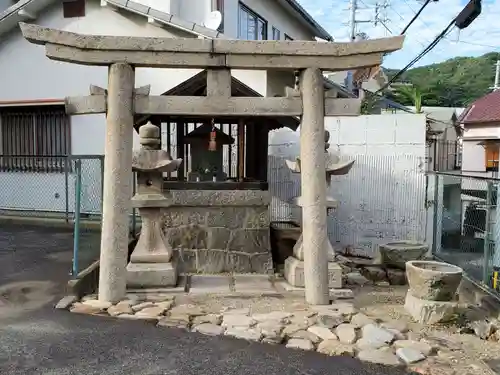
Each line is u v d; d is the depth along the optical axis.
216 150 7.63
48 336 4.57
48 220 10.82
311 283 5.61
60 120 10.94
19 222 10.95
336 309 5.38
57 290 5.95
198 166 7.64
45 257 7.68
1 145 11.33
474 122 15.52
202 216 7.39
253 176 7.95
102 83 10.58
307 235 5.65
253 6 12.53
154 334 4.65
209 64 5.53
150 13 9.30
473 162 15.86
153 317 5.01
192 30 9.06
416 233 8.69
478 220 7.82
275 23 14.13
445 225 7.87
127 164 5.57
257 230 7.48
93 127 10.75
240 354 4.23
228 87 5.64
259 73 9.39
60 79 10.78
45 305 5.42
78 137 10.84
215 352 4.27
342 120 9.07
